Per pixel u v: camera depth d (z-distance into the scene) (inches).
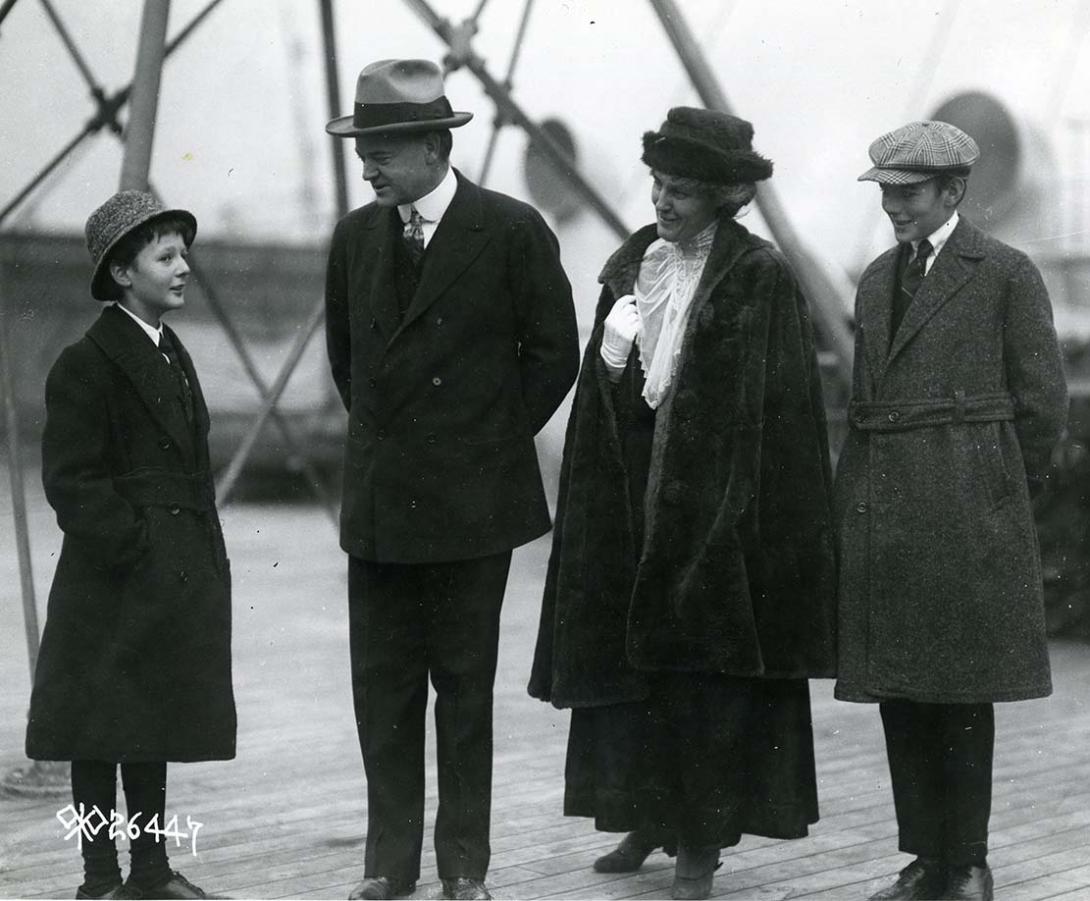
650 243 182.7
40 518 514.9
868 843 197.9
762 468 172.2
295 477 593.0
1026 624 165.5
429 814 212.4
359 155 168.7
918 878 170.4
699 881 173.3
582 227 390.0
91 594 163.5
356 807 217.9
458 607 169.9
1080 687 297.1
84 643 163.2
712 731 172.4
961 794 168.4
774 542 171.8
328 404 552.7
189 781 234.1
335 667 330.6
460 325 167.8
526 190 391.2
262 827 207.0
